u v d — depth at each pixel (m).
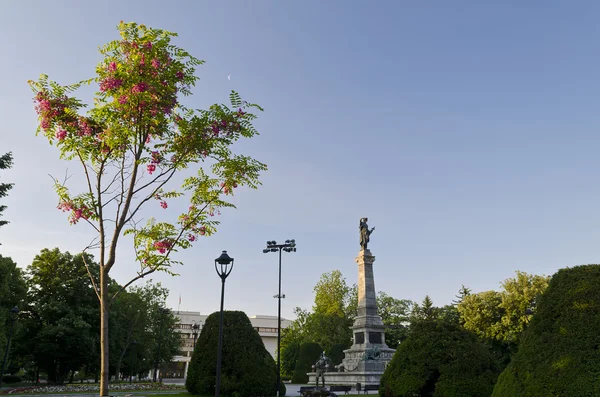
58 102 14.77
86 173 15.30
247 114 16.09
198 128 15.62
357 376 41.75
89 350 43.81
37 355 43.91
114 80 14.16
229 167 16.58
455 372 16.14
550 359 11.16
